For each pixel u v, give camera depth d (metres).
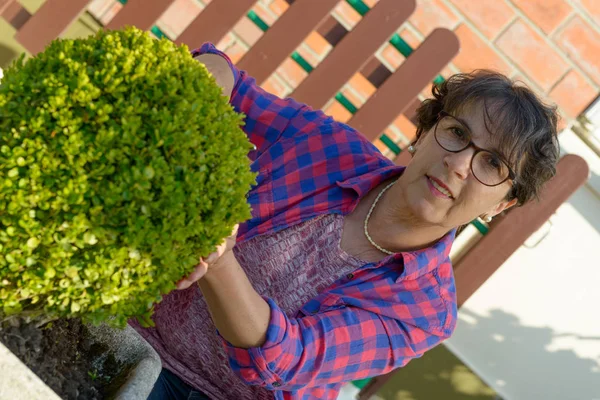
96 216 1.00
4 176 0.98
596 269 3.04
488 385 3.21
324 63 2.66
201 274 1.14
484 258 2.76
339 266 1.66
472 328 3.18
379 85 2.78
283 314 1.38
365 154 1.78
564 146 2.90
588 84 2.78
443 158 1.52
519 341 3.16
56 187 1.00
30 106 1.03
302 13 2.63
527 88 1.56
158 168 1.03
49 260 1.00
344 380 1.59
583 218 2.99
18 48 2.93
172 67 1.11
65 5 2.67
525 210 2.71
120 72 1.06
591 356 3.12
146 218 1.02
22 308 1.08
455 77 1.67
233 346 1.37
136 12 2.67
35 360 1.14
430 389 3.26
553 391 3.18
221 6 2.65
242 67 2.67
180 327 1.66
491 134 1.49
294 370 1.43
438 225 1.61
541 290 3.09
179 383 1.72
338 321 1.52
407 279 1.64
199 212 1.06
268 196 1.74
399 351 1.60
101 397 1.26
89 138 1.01
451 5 2.79
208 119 1.11
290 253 1.67
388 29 2.62
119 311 1.08
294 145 1.82
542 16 2.75
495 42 2.80
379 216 1.66
